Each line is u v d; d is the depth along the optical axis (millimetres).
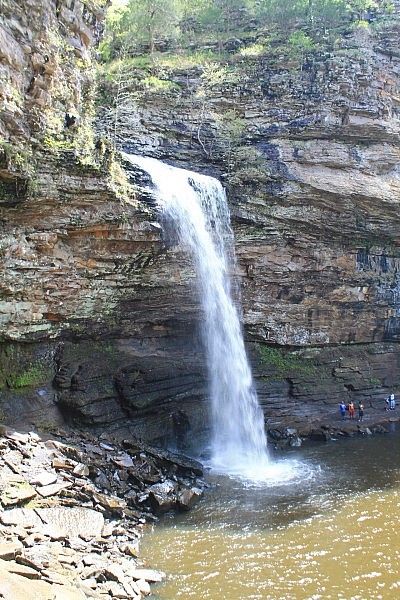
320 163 28297
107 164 19000
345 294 30125
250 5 38281
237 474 18891
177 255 22469
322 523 14391
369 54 30391
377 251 30859
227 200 26953
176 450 21516
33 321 19172
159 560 12312
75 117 18547
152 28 35781
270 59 30609
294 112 28953
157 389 21641
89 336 21562
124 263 20906
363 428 25719
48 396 19422
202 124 29578
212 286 24906
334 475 18734
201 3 39906
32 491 13328
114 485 15773
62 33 19375
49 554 11102
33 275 18547
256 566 12039
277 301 28469
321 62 29297
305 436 24797
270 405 26797
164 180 22406
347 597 10773
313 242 28812
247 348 28062
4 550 10406
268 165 27750
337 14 33781
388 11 34594
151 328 23875
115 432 19812
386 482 17875
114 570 11297
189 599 10688
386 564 12117
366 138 29047
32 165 16656
